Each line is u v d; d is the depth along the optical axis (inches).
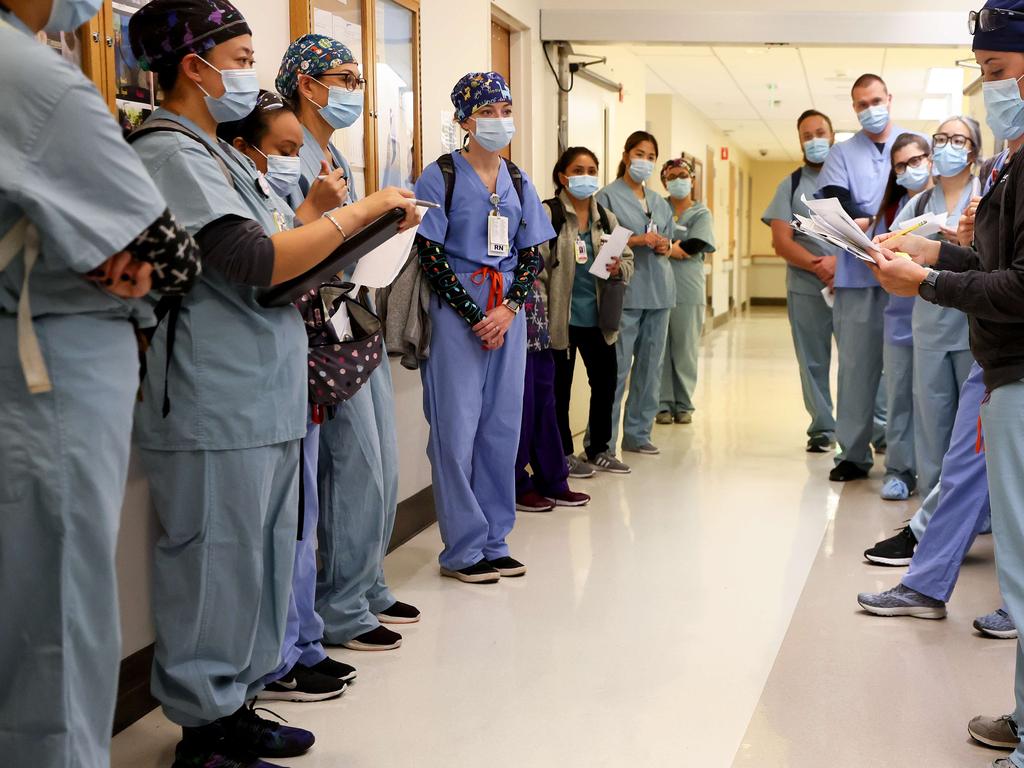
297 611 97.3
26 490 53.3
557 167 180.7
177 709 79.5
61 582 54.6
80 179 51.9
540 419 169.6
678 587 129.2
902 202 172.6
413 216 79.8
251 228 71.6
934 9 197.9
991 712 93.6
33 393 53.0
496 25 192.2
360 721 92.2
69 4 54.8
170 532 77.6
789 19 201.0
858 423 183.9
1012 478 79.5
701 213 243.3
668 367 250.1
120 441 57.2
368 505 106.3
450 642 111.2
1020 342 77.5
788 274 208.7
